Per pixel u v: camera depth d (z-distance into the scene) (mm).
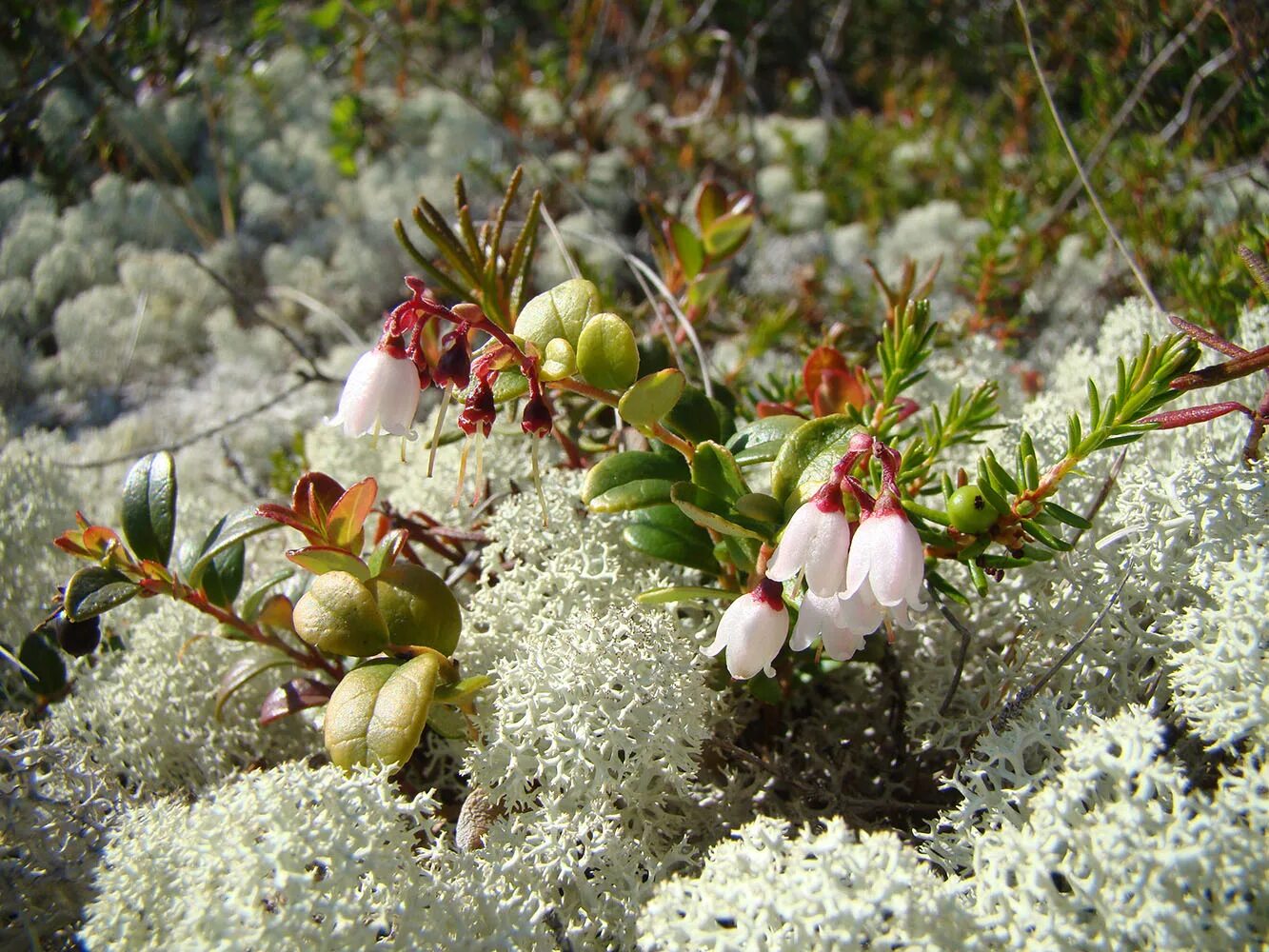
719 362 185
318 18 263
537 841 97
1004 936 80
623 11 282
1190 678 90
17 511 136
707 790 109
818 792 109
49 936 97
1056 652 106
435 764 119
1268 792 83
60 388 204
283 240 239
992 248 169
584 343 92
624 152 251
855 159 248
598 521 118
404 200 233
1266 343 123
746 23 293
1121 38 214
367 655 103
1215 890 78
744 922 81
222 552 116
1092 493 113
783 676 116
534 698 98
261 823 87
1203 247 180
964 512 98
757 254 227
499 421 135
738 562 101
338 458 152
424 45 284
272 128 257
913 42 287
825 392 123
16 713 122
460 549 131
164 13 243
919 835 91
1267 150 193
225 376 203
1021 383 161
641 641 102
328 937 83
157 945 84
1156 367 93
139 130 236
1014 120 243
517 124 250
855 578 83
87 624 114
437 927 88
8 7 221
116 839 94
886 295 145
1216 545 98
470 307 92
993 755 91
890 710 120
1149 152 191
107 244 218
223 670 121
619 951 95
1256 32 192
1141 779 82
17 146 228
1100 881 80
